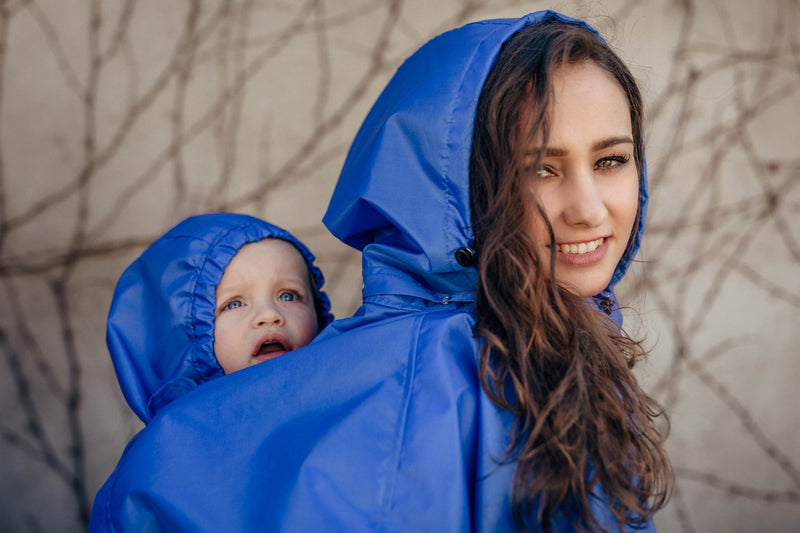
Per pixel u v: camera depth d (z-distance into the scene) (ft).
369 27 10.46
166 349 4.98
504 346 3.57
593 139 3.72
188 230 5.29
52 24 9.98
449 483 3.26
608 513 3.33
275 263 5.30
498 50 3.93
